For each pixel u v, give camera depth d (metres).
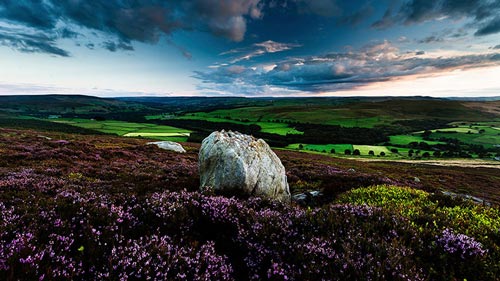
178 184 15.18
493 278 4.62
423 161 110.38
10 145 27.55
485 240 5.77
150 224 5.88
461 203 9.30
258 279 4.48
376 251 4.93
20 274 3.37
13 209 5.28
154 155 35.38
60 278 3.53
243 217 6.54
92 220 5.31
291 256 4.88
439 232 5.89
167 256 4.44
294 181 19.67
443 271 4.66
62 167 19.42
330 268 4.39
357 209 7.12
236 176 12.12
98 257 4.16
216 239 6.03
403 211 7.91
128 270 3.96
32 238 4.13
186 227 5.91
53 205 5.90
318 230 5.93
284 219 6.39
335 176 20.86
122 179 17.20
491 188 52.56
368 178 20.23
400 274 4.20
